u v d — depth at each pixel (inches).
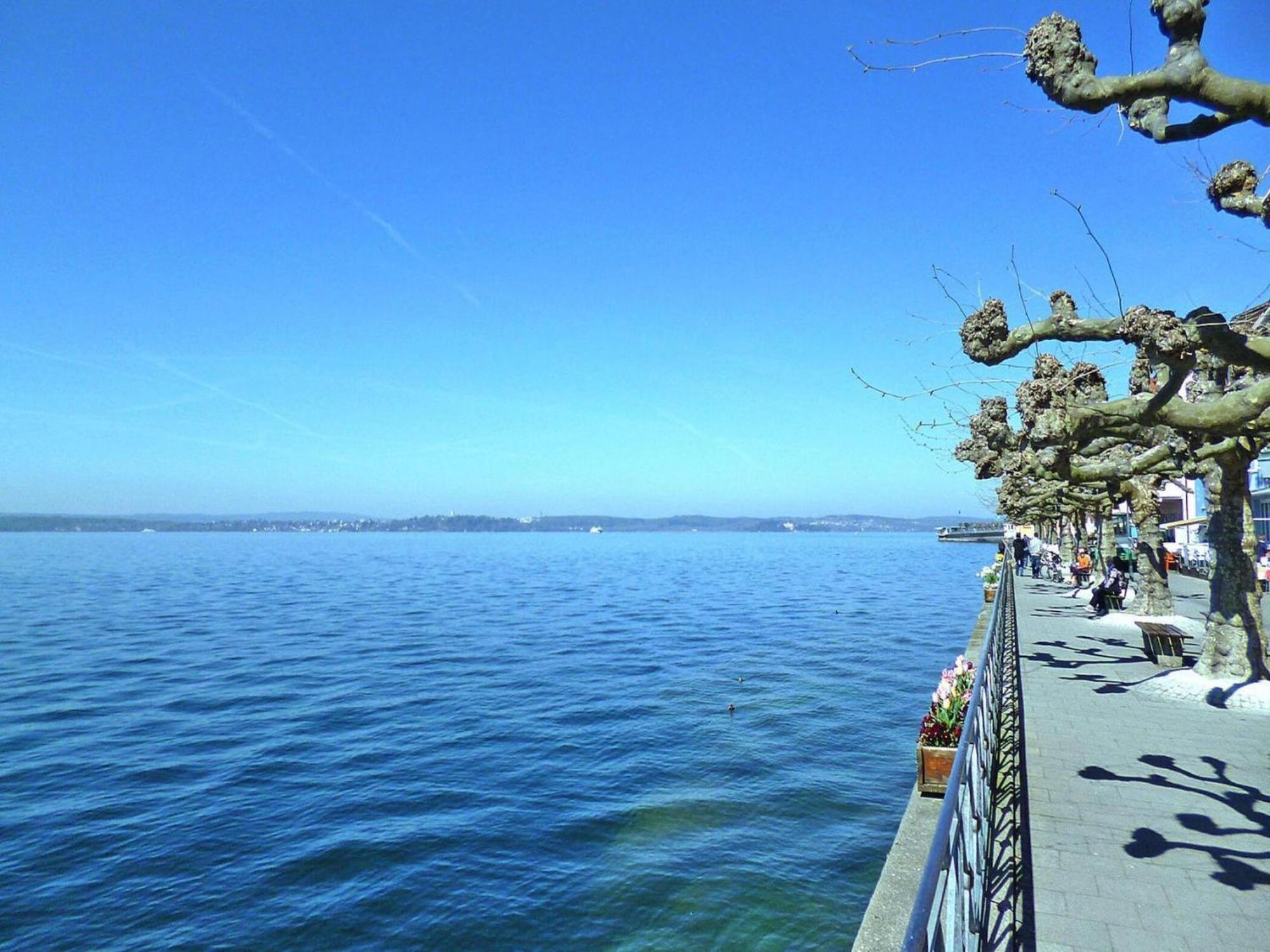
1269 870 248.5
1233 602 495.2
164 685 1195.3
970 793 190.4
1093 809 301.7
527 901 492.7
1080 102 279.1
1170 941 207.2
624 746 819.4
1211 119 309.6
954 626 1765.5
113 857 568.4
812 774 714.8
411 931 463.8
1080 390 441.4
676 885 505.0
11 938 466.9
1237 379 578.6
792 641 1565.0
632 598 2716.5
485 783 712.4
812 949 429.1
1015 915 223.9
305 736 887.1
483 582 3656.5
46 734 907.4
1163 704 469.4
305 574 4352.9
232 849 578.9
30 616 2197.3
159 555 7066.9
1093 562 1293.1
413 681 1197.7
